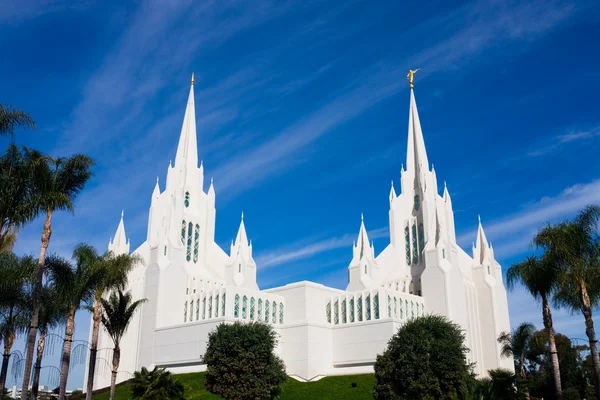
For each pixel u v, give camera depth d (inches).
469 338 3873.0
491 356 3944.4
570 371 3954.2
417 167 4485.7
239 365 2103.8
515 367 4136.3
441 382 2001.7
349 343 3297.2
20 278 1644.9
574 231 1824.6
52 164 1734.7
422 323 2171.5
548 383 3853.3
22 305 1989.4
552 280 1946.4
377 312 3366.1
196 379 2807.6
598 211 1840.6
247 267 3892.7
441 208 4308.6
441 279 3718.0
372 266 4020.7
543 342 3068.4
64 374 1998.0
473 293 4084.6
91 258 2098.9
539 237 1870.1
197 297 3501.5
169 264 3550.7
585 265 1817.2
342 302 3565.5
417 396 1987.0
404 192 4480.8
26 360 1657.2
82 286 2027.6
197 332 3154.5
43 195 1652.3
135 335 3545.8
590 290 1834.4
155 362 3331.7
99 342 3599.9
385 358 2112.5
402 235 4379.9
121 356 3513.8
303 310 3474.4
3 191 1513.3
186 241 4030.5
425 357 2000.5
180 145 4252.0
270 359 2198.6
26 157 1637.6
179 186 4020.7
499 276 4205.2
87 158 1774.1
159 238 3612.2
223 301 3302.2
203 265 4077.3
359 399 2517.2
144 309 3503.9
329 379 2994.6
